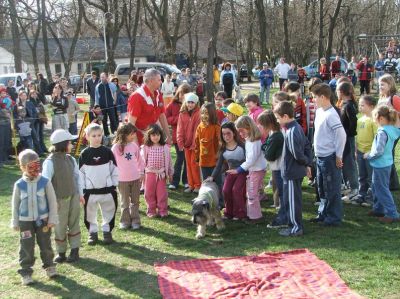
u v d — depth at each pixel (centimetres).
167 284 493
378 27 5172
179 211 744
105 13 2961
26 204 500
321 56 3047
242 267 521
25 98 1221
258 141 657
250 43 4334
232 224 673
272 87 2828
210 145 734
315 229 634
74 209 560
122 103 1452
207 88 1596
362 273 496
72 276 527
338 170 630
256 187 671
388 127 638
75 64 4931
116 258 572
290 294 452
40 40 5091
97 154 604
